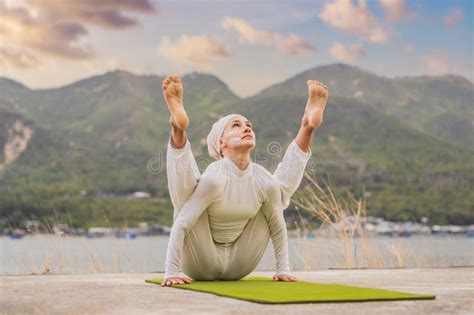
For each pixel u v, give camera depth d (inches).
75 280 289.3
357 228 404.5
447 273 322.0
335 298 204.1
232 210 252.5
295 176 267.0
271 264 386.3
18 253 372.2
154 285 259.3
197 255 258.5
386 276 303.7
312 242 398.6
